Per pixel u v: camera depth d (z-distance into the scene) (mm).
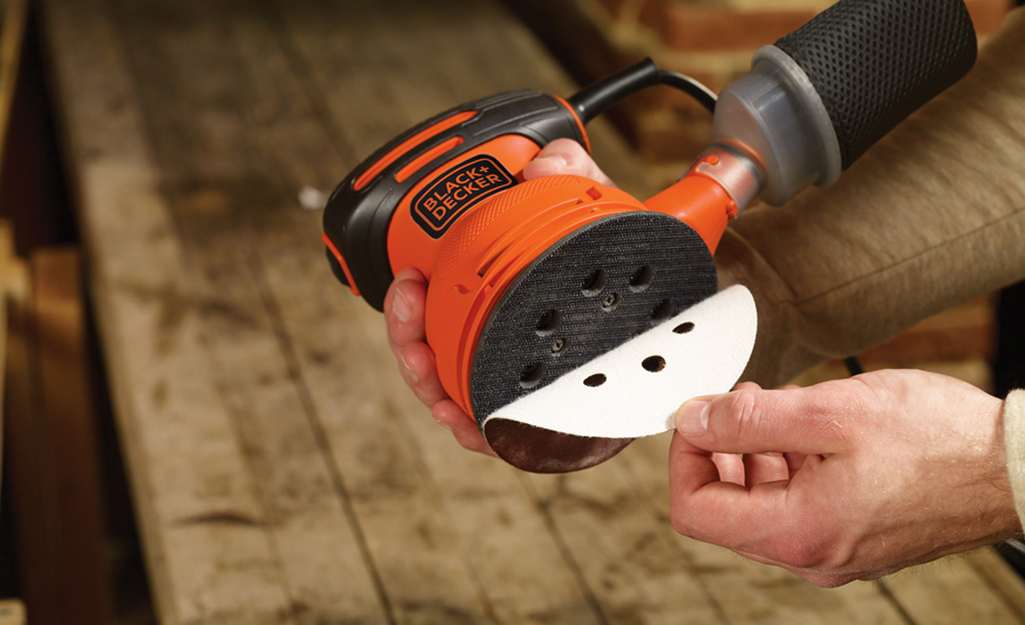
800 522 488
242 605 942
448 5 2207
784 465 572
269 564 985
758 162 563
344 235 617
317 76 1892
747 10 1619
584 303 484
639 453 1152
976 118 637
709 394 499
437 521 1048
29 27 2232
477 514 1060
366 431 1153
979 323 1854
